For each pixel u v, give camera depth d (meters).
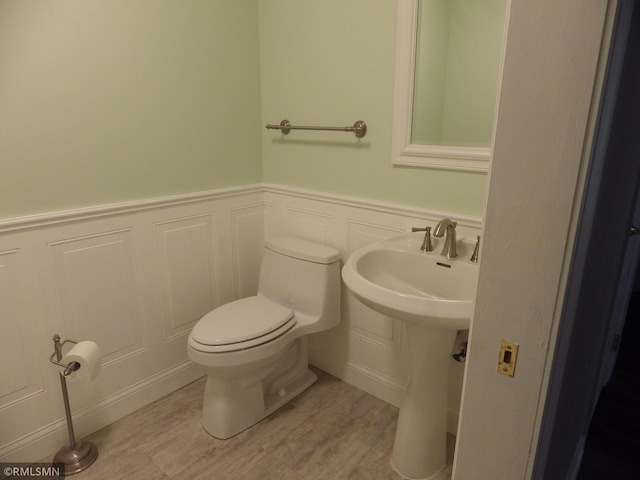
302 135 2.12
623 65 0.78
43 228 1.59
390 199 1.86
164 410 2.01
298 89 2.07
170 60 1.85
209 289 2.21
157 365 2.06
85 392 1.82
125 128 1.76
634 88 1.05
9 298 1.55
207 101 2.02
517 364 0.73
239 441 1.82
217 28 1.99
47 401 1.71
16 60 1.44
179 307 2.10
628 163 1.24
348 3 1.79
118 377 1.92
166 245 1.98
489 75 1.50
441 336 1.47
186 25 1.88
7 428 1.62
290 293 2.04
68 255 1.67
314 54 1.96
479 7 1.48
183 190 2.02
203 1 1.92
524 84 0.62
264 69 2.20
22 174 1.52
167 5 1.80
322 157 2.06
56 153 1.59
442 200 1.70
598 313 1.28
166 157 1.92
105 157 1.72
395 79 1.70
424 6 1.59
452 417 1.87
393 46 1.69
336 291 1.99
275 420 1.95
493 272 0.72
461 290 1.52
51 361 1.59
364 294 1.34
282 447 1.79
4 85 1.43
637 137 1.30
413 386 1.59
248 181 2.30
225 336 1.69
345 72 1.87
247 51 2.14
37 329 1.63
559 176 0.62
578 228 0.63
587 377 1.40
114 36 1.67
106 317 1.83
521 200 0.66
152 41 1.78
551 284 0.66
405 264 1.64
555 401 0.79
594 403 1.95
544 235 0.65
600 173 0.73
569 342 0.79
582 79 0.57
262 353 1.74
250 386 1.86
